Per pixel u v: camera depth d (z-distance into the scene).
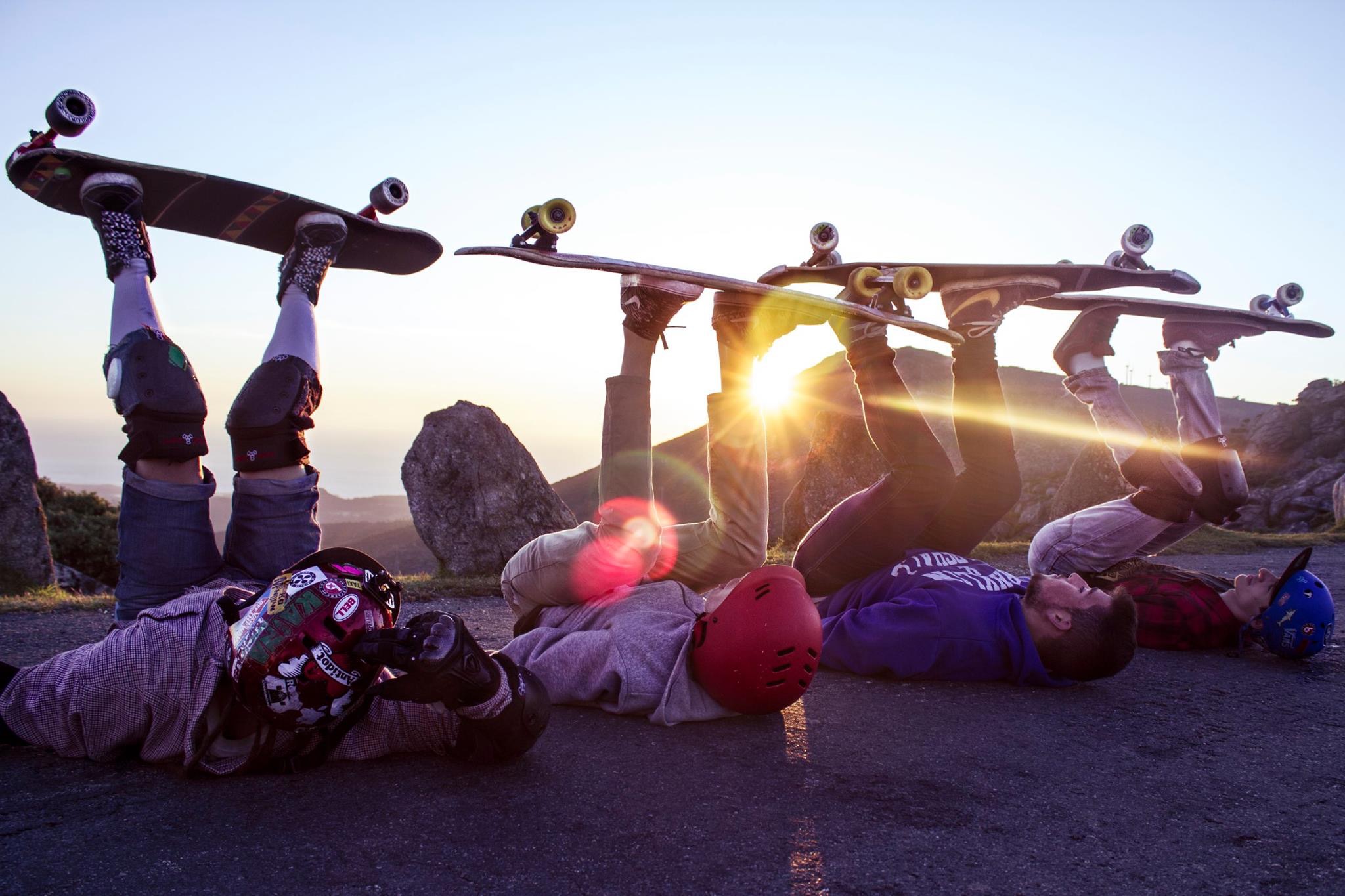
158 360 2.75
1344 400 43.50
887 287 3.77
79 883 1.83
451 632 2.17
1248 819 2.39
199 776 2.41
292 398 2.99
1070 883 1.98
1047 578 3.74
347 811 2.22
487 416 8.47
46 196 3.05
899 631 3.70
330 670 2.17
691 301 3.13
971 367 4.24
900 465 3.82
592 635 3.18
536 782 2.46
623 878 1.92
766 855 2.06
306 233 3.30
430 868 1.93
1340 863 2.12
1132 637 3.65
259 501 2.95
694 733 2.97
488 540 8.05
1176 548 10.95
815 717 3.20
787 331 3.60
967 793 2.51
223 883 1.84
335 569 2.23
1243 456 43.94
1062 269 4.25
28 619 4.95
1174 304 4.70
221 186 3.20
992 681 3.80
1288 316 4.86
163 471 2.79
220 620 2.41
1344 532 13.40
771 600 2.94
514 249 2.99
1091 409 4.88
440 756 2.64
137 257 2.97
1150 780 2.68
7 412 8.30
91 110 2.92
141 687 2.35
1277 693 3.81
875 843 2.15
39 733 2.45
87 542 15.49
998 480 4.19
